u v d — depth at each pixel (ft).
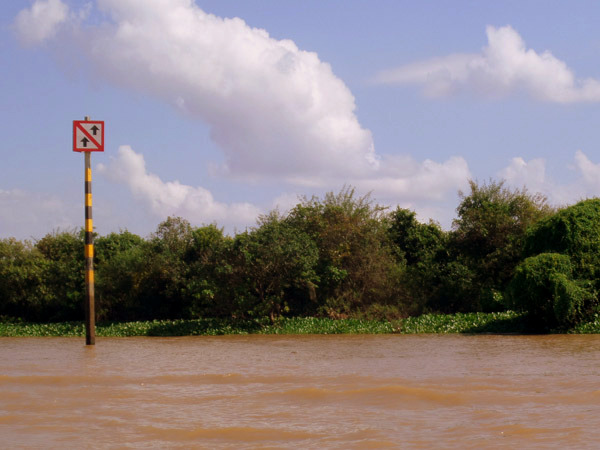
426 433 22.81
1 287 131.75
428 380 35.17
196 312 105.50
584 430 22.56
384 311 99.76
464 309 105.40
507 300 76.18
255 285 96.58
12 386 36.01
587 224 75.72
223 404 29.43
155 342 77.66
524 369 39.58
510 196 113.39
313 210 109.81
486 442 21.24
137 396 31.96
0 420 26.35
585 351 51.39
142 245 125.29
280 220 108.99
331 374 38.99
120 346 70.74
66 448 21.70
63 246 141.69
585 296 71.46
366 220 108.88
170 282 118.42
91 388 34.81
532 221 104.99
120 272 120.57
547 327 74.69
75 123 72.59
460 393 30.37
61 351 63.98
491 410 26.61
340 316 100.48
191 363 48.14
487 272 104.83
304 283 100.53
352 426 24.34
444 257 112.68
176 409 28.40
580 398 28.76
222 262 95.86
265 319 95.04
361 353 54.08
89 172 73.10
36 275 129.70
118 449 21.52
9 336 105.40
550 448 20.29
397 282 106.11
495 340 64.69
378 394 30.96
